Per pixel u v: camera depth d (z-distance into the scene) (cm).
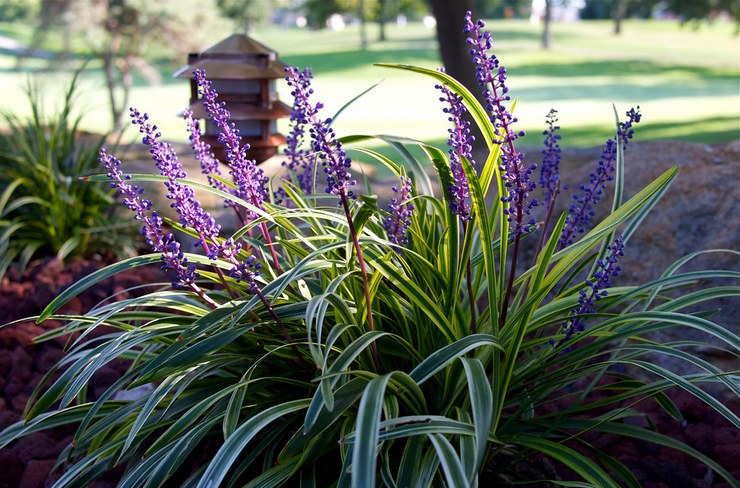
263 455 231
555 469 249
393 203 233
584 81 2377
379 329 228
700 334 321
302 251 233
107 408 244
